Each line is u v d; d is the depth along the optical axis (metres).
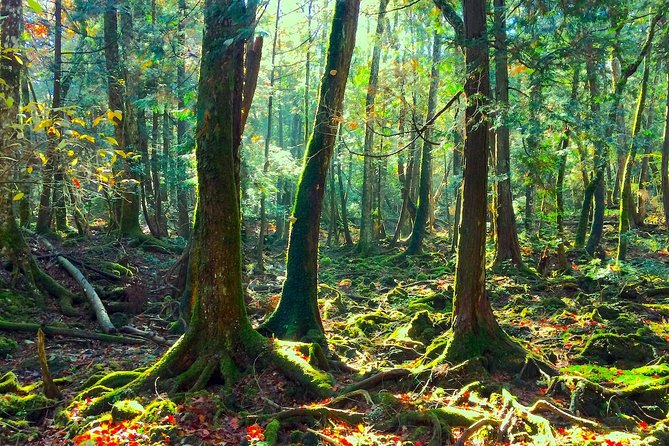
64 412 6.71
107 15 17.91
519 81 13.76
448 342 8.52
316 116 10.43
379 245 27.69
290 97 35.75
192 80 18.34
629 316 11.96
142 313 12.13
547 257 17.08
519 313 13.09
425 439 6.04
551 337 10.84
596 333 10.41
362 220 25.12
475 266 8.48
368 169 25.03
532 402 7.14
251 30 7.22
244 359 7.55
